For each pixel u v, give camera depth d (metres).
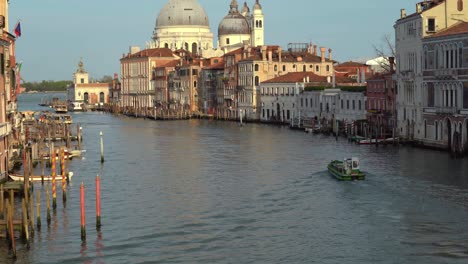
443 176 68.50
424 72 92.25
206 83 195.62
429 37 90.44
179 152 97.25
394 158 82.38
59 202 61.03
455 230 49.97
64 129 118.50
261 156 90.44
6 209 50.09
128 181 71.69
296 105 147.75
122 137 124.38
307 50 181.38
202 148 102.12
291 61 166.88
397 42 102.38
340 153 90.69
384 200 59.12
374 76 112.62
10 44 73.62
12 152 76.56
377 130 102.56
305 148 98.44
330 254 45.84
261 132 131.00
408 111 98.50
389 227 51.19
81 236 49.66
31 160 75.44
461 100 83.25
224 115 181.12
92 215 56.22
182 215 56.22
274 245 47.97
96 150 100.81
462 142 81.69
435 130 90.25
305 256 45.62
